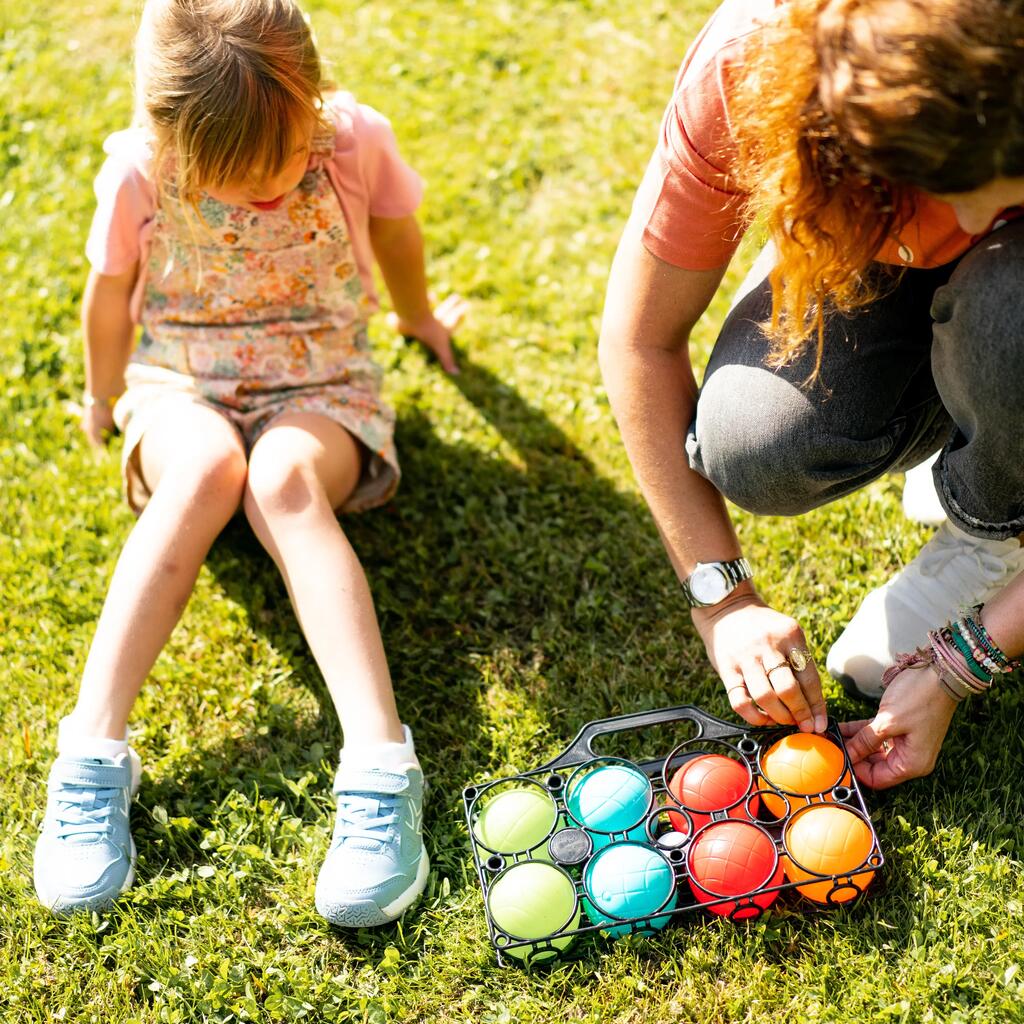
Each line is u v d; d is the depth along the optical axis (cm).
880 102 111
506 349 268
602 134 316
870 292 152
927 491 210
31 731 203
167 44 185
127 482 220
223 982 166
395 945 169
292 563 191
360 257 226
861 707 190
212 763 196
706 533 172
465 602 220
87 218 304
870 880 162
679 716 181
